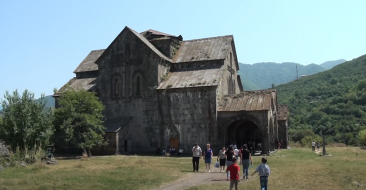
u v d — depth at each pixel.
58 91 44.12
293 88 129.88
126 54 40.81
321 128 81.31
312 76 138.75
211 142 35.56
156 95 38.59
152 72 39.16
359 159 29.06
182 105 37.22
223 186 16.33
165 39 42.47
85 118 33.25
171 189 16.17
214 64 40.22
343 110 85.94
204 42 44.09
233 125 38.12
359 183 17.17
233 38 44.34
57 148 40.12
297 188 15.84
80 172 20.72
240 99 36.75
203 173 21.25
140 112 39.25
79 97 34.84
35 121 29.14
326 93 108.50
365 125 74.75
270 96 36.03
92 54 51.31
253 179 18.50
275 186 16.27
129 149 38.84
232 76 44.38
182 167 24.25
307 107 100.88
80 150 39.09
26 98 29.20
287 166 23.73
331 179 18.06
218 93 36.66
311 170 21.28
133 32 40.50
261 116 34.03
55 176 19.08
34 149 27.05
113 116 40.62
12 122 27.84
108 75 41.53
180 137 36.91
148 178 18.83
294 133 80.31
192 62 40.84
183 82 38.09
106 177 18.95
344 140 70.75
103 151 36.84
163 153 36.22
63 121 32.97
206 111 36.06
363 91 93.31
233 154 18.73
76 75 47.88
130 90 40.09
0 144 25.23
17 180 17.59
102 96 41.50
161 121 38.03
